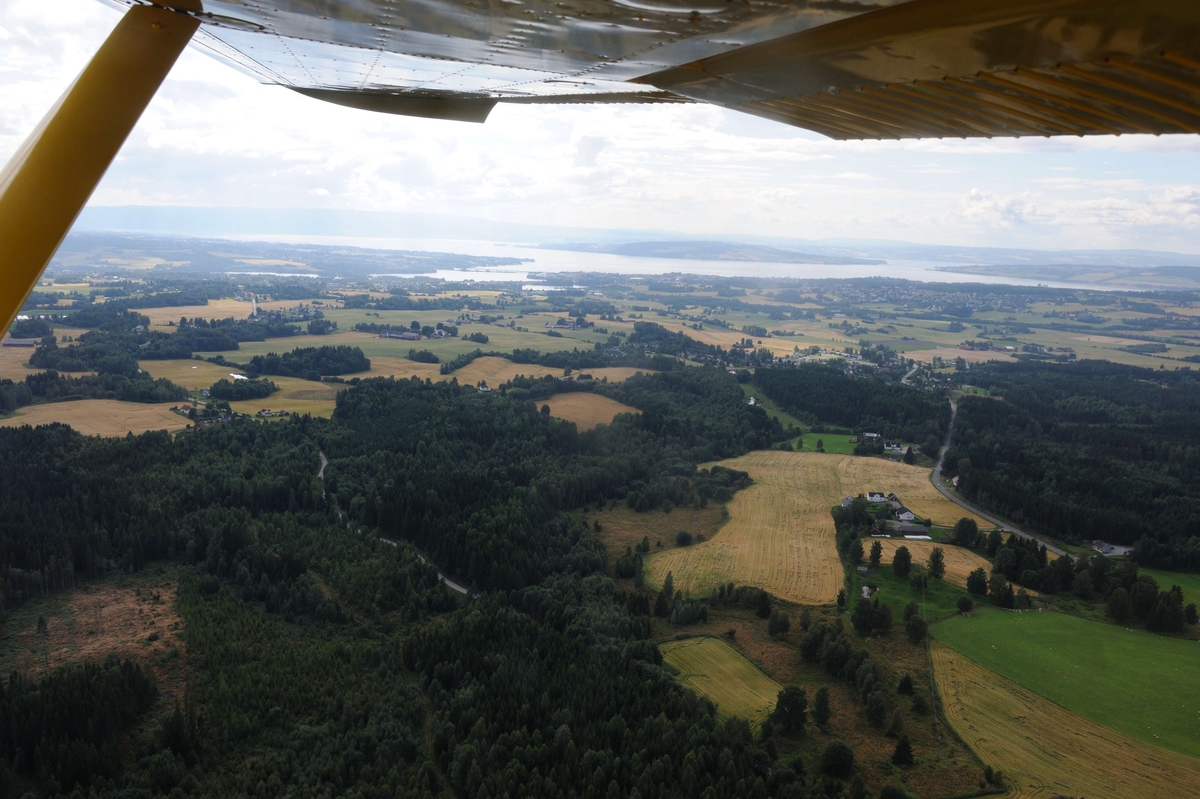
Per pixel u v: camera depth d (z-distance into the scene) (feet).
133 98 22.35
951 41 19.49
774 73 25.39
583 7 20.30
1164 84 17.98
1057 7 16.57
